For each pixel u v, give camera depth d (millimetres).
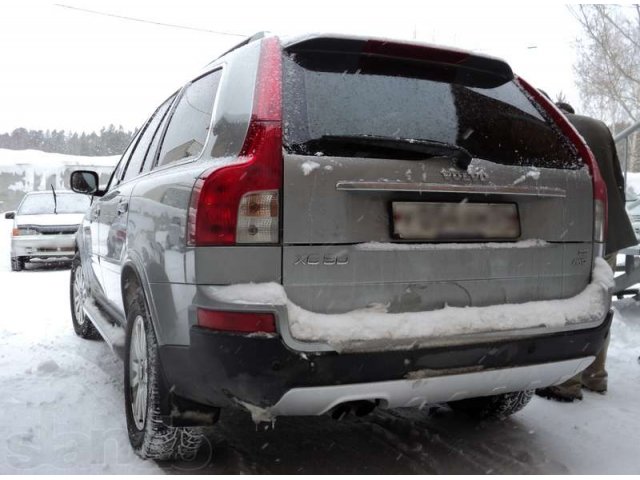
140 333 2881
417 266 2320
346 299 2211
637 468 2812
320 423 3383
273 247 2125
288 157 2164
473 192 2416
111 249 3549
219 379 2174
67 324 6016
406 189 2283
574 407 3668
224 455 2930
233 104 2436
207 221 2148
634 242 4004
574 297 2684
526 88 2977
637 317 5781
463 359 2307
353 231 2227
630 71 14852
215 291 2125
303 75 2398
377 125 2404
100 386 3910
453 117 2607
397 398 2275
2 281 9609
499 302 2500
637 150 17562
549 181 2645
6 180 28453
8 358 4641
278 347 2066
